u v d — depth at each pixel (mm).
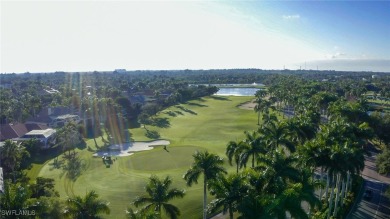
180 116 157875
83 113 132500
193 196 59125
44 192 54156
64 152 94438
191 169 47938
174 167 77688
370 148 99875
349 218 55250
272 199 35156
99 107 130375
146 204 42906
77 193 61625
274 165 41594
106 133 121000
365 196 63531
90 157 88188
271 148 61344
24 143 93062
